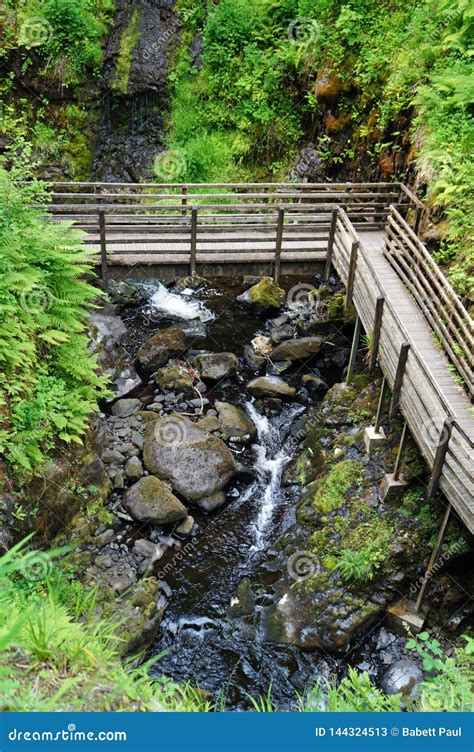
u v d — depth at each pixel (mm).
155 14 16969
